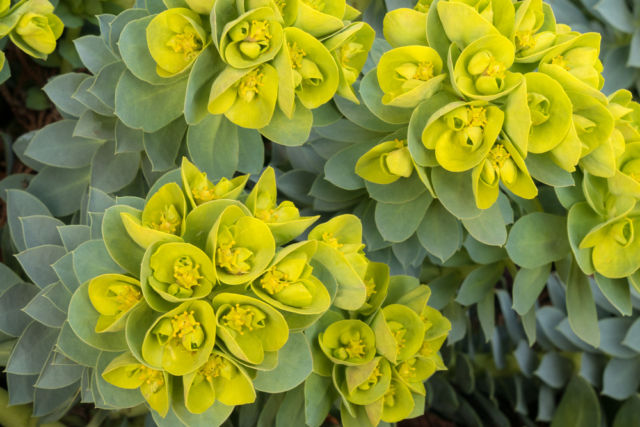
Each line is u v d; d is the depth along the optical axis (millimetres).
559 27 451
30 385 466
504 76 417
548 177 428
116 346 395
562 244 456
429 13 423
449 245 454
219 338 389
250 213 396
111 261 403
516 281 462
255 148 450
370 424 426
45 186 495
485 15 421
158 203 401
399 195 446
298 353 403
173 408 393
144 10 437
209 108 417
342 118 465
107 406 410
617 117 432
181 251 386
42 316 424
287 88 410
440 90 425
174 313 383
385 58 426
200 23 417
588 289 455
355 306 410
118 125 450
